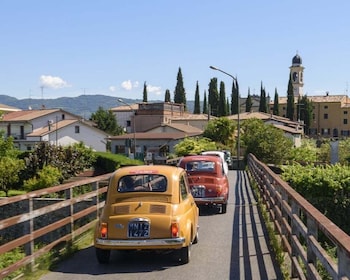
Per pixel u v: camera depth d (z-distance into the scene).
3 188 30.22
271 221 12.30
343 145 47.94
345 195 18.16
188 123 88.06
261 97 128.12
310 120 127.00
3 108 104.88
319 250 4.89
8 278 7.34
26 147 75.94
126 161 35.84
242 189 22.88
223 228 12.08
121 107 115.00
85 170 37.81
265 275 7.61
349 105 130.25
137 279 7.45
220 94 122.50
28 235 7.65
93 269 8.06
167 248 8.05
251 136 46.59
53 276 7.62
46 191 8.21
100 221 8.28
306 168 20.03
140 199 8.33
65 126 76.69
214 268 8.09
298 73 154.25
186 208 8.59
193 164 14.88
